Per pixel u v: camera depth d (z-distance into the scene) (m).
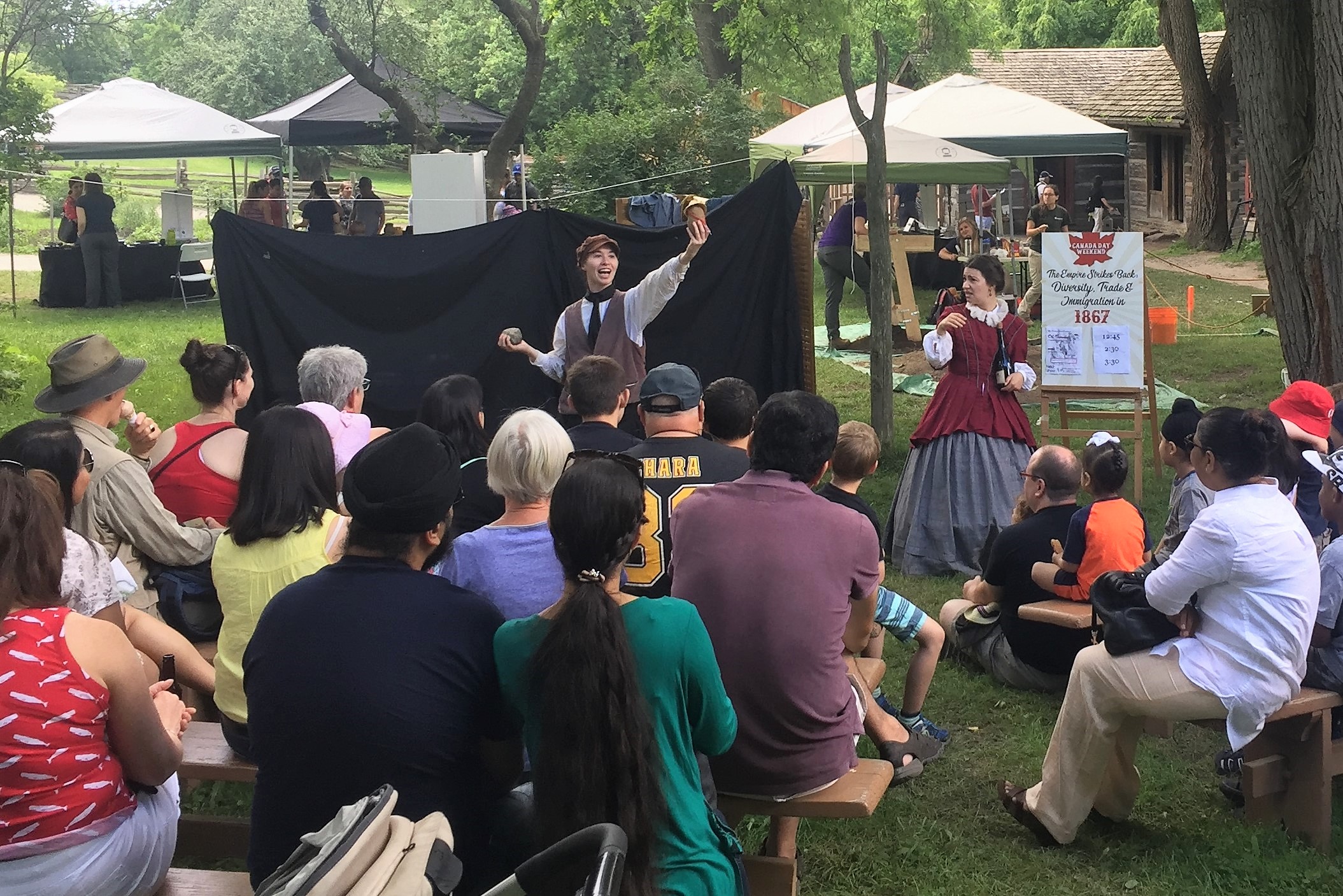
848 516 3.21
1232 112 23.25
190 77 44.44
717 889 2.53
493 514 4.04
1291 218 7.45
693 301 7.41
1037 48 39.12
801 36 24.12
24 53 42.81
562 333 6.44
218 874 2.91
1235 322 14.10
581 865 2.32
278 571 3.33
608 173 18.77
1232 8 7.49
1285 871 3.64
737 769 3.15
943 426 6.32
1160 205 27.31
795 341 7.47
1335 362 7.25
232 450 4.35
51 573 2.56
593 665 2.32
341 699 2.43
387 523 2.56
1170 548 4.71
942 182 13.41
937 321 6.40
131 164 40.44
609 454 2.54
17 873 2.45
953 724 4.75
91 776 2.52
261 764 2.53
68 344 4.23
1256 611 3.48
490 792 2.71
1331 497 4.15
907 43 35.56
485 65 36.94
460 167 10.09
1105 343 7.24
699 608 3.11
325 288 7.54
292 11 42.34
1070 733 3.73
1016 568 4.88
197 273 18.94
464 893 2.55
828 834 3.93
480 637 2.54
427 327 7.61
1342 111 6.95
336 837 1.99
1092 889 3.61
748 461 3.81
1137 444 7.24
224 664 3.35
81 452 3.66
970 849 3.85
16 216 30.61
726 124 19.45
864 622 3.40
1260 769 3.81
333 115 21.97
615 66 36.81
